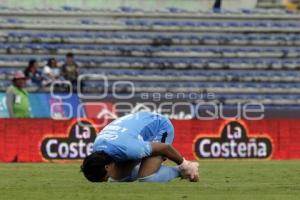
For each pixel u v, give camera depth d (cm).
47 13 8381
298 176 3559
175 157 2769
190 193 2486
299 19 8906
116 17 8519
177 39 8506
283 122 5556
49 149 5256
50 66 6756
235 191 2595
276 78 8231
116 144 2667
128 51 8269
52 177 3453
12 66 7931
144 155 2714
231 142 5484
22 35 8212
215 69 8281
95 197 2348
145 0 8769
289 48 8681
